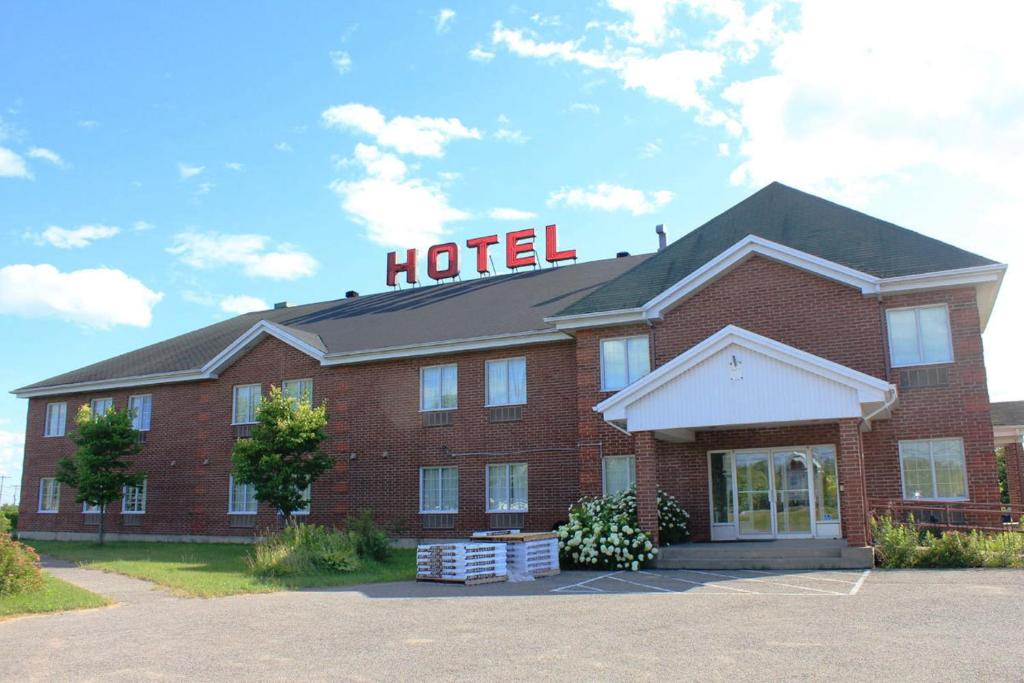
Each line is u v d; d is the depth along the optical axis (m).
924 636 9.55
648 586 15.46
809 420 17.52
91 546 28.08
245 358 30.45
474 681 8.18
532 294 28.50
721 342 18.25
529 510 24.56
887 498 19.73
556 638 10.25
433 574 17.19
